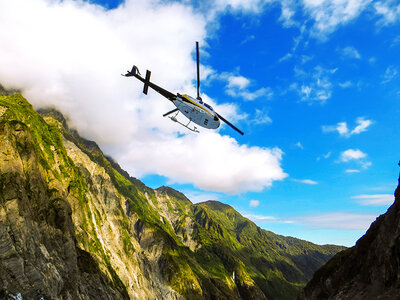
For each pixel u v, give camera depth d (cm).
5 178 5378
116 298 7962
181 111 3338
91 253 8850
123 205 16938
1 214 4884
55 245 6200
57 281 5372
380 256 4556
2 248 4575
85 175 13438
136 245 14112
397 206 4666
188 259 19188
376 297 4016
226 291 19012
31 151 6738
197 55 2994
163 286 13762
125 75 3384
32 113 9781
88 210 10381
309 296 6731
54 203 6906
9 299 4216
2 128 6181
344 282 5659
